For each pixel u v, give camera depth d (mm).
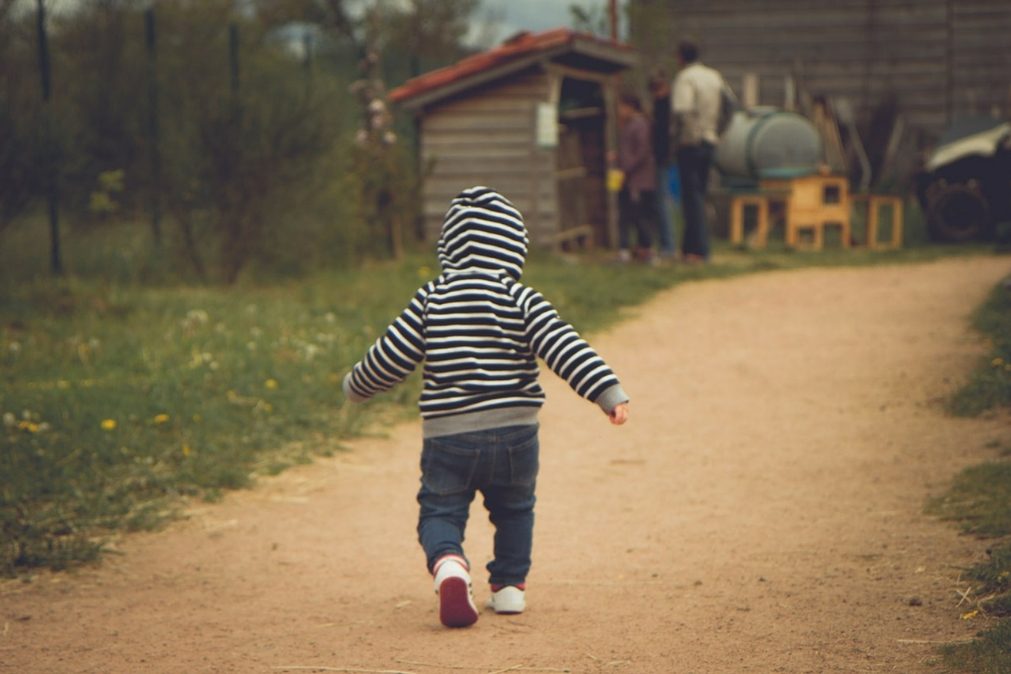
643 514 7445
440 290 5219
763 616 5176
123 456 8430
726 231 23828
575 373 4992
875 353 12164
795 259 20125
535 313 5109
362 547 6875
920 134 28984
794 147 21766
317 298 14672
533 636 5016
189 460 8445
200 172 15281
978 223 21844
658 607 5418
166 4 18625
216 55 18031
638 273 17875
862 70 29016
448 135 19859
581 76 20562
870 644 4680
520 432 5137
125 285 14727
